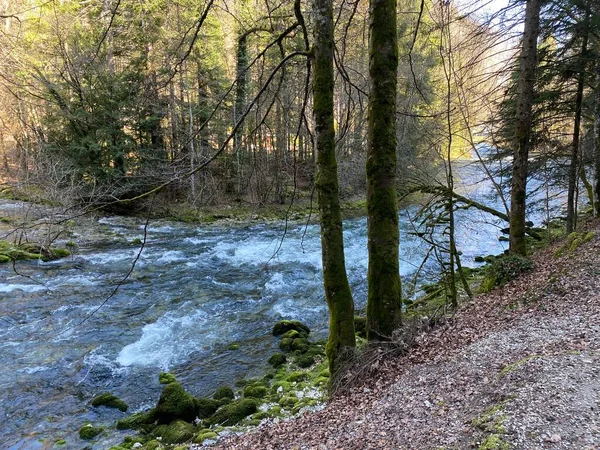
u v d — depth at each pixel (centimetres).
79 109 2038
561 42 1216
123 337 1085
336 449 452
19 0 600
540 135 1412
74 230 2034
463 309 938
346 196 2338
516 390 442
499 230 2128
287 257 1816
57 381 886
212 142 1981
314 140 689
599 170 1583
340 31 995
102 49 1831
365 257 1777
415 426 450
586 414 371
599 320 603
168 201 2416
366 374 652
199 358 1003
